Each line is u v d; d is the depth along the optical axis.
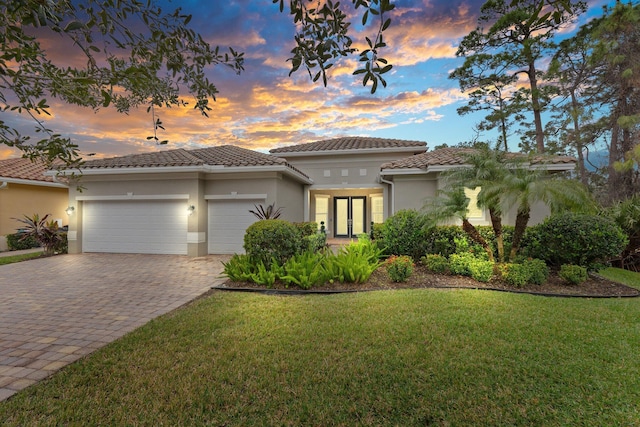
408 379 3.54
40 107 2.86
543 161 11.57
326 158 19.22
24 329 5.27
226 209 14.04
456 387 3.39
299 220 17.95
